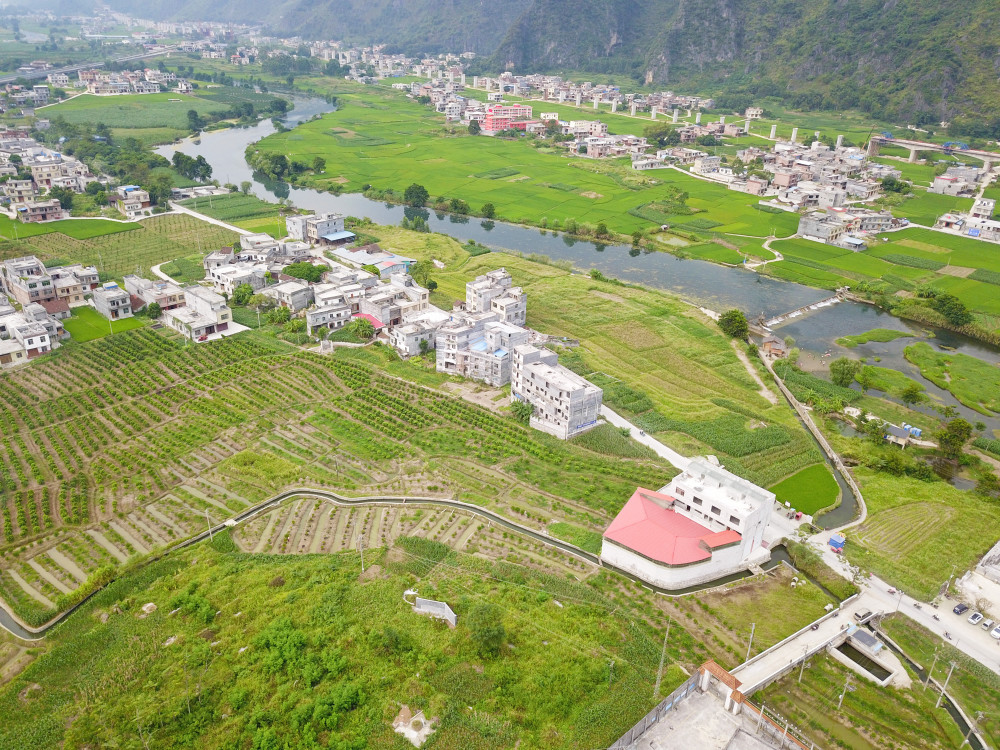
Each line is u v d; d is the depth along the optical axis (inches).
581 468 5910.4
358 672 3863.2
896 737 3718.0
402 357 7800.2
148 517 5236.2
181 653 3991.1
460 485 5674.2
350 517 5275.6
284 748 3449.8
